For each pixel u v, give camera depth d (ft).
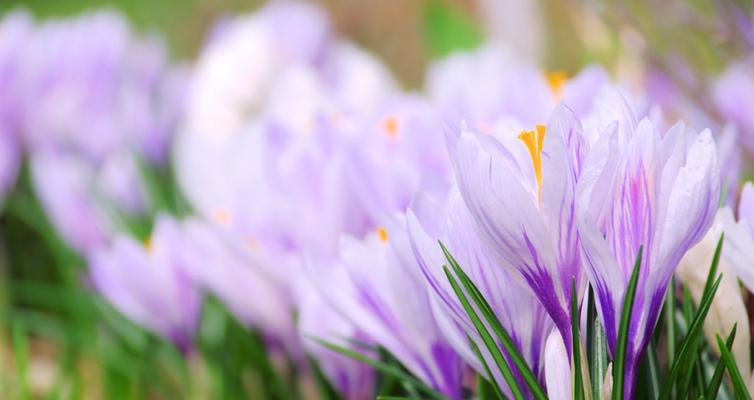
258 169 2.77
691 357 2.30
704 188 2.22
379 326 2.46
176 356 3.03
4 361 3.59
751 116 2.96
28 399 2.84
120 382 3.51
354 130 2.74
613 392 2.23
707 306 2.26
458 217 2.28
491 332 2.29
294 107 3.36
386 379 2.57
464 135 2.22
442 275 2.28
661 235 2.23
